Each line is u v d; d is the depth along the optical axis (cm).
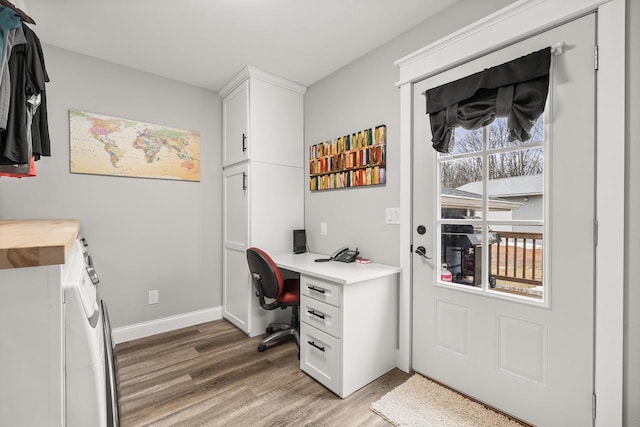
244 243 261
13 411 64
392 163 211
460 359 174
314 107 280
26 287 64
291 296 227
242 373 197
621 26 121
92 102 232
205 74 263
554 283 141
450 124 171
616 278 123
